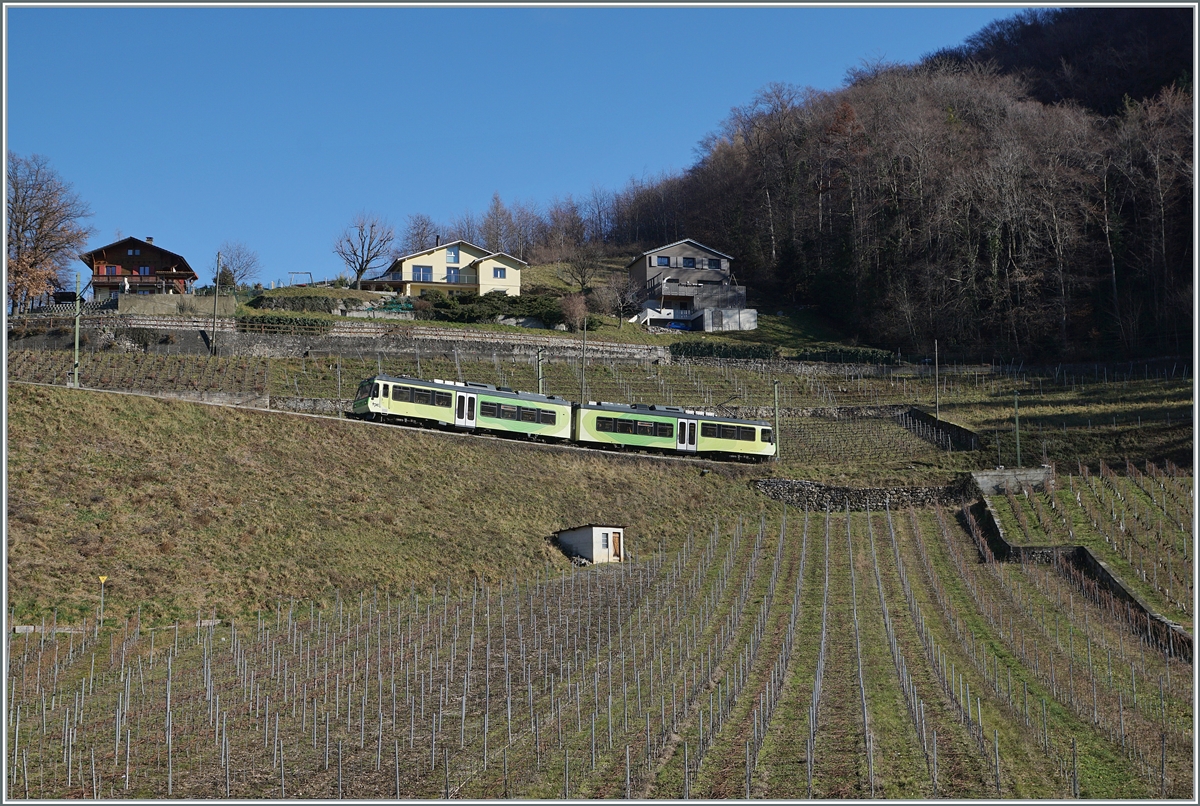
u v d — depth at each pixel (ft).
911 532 157.38
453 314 278.05
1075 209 315.99
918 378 264.31
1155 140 302.25
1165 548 134.51
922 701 82.74
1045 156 325.01
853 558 143.43
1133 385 242.78
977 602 119.34
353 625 112.68
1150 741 73.97
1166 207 298.97
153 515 132.16
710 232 428.15
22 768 70.33
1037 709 81.20
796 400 245.65
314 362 223.51
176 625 108.99
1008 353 288.30
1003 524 152.35
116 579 115.75
